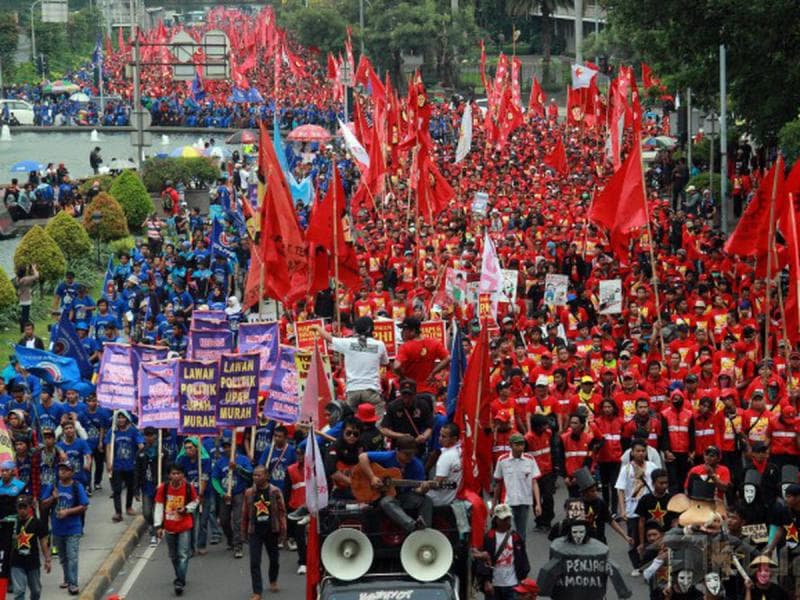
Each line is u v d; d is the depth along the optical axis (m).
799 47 78.12
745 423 40.44
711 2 76.94
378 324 44.56
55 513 36.19
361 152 82.69
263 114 186.00
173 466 35.81
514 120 126.19
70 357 45.59
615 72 172.25
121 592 36.41
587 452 40.09
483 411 30.94
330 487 30.72
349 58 136.25
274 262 50.34
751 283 60.44
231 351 42.78
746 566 28.91
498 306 55.69
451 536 27.80
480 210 79.75
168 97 194.62
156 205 110.75
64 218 83.88
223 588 36.44
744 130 89.94
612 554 38.31
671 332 51.12
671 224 78.94
